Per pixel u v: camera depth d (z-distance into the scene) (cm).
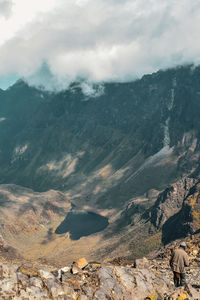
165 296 1606
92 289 1511
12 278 1367
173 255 1714
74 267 1661
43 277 1460
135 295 1584
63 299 1391
